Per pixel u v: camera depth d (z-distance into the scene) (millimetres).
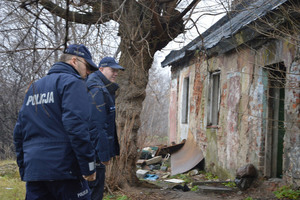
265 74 6590
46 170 2416
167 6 6078
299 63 5449
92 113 3691
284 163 5812
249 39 6680
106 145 3699
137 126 6289
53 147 2451
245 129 7238
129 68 6191
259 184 6430
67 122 2391
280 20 5383
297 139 5449
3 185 6586
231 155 7883
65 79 2547
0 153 14844
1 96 13195
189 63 11820
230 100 8117
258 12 5836
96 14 5180
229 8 4809
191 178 8664
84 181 2604
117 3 5227
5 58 2727
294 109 5562
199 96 10500
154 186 6559
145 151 11672
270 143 6543
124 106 6199
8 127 14578
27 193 2562
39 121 2521
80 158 2414
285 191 5410
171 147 11609
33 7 2982
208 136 9500
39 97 2576
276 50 6164
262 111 6602
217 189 6410
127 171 6188
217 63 9117
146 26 5949
